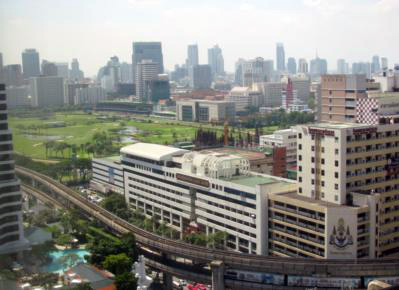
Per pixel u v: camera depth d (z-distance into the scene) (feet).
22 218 464.24
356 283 604.08
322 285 609.42
